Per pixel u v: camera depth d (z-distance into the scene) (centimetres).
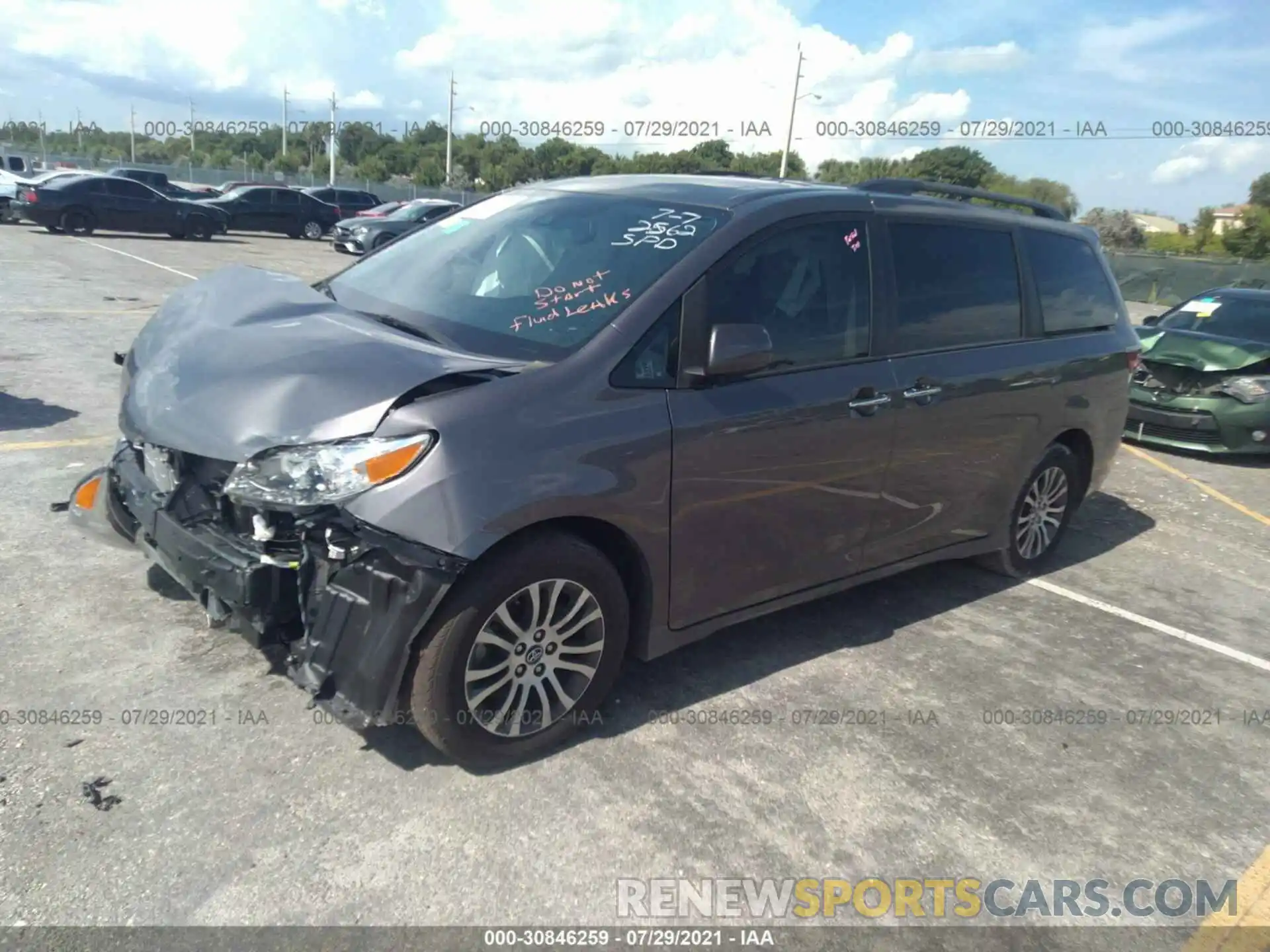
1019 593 518
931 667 419
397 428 282
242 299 369
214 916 248
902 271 417
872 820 312
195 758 305
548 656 319
